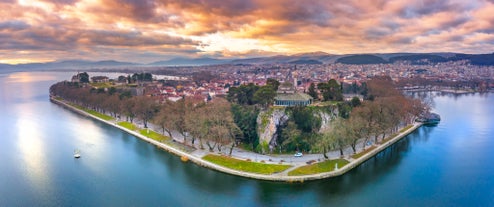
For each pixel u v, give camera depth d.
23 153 171.88
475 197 120.06
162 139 193.25
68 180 135.62
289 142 163.88
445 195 121.62
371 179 135.00
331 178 133.00
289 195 119.69
